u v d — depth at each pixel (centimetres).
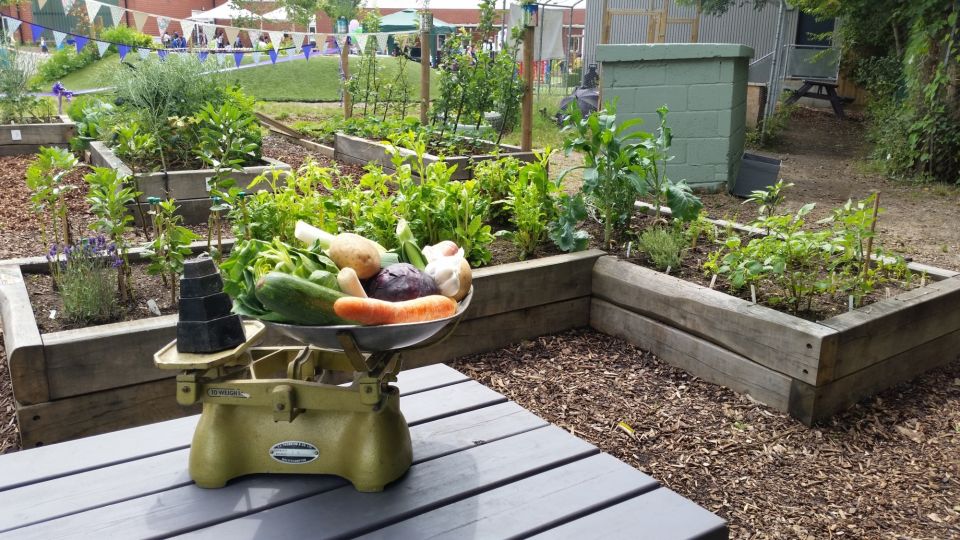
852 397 381
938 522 302
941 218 807
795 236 409
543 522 149
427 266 169
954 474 334
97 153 818
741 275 408
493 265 467
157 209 608
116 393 320
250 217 429
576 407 383
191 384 156
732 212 765
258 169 704
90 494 157
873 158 1178
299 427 161
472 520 150
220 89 872
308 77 2433
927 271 468
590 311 477
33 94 1147
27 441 307
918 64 1059
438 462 171
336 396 157
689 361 418
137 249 450
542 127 1464
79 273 367
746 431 362
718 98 818
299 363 171
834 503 312
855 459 343
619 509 155
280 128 1139
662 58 819
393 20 2583
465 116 1027
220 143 594
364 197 486
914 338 404
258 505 153
